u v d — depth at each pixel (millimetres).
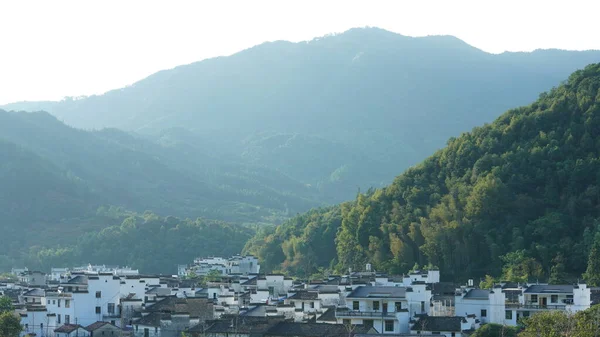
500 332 173000
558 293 196125
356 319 180375
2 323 189625
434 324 176875
